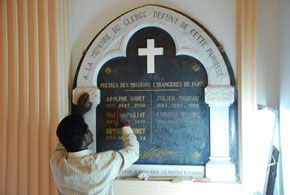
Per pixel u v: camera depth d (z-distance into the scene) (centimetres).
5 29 279
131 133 250
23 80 279
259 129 261
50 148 281
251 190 261
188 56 279
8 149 280
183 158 280
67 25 292
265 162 255
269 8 265
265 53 264
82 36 295
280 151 249
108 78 290
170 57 282
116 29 285
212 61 273
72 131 206
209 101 271
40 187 281
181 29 277
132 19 283
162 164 282
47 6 281
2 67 279
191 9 281
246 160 260
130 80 287
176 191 271
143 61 286
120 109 287
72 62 297
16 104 279
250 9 262
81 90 286
